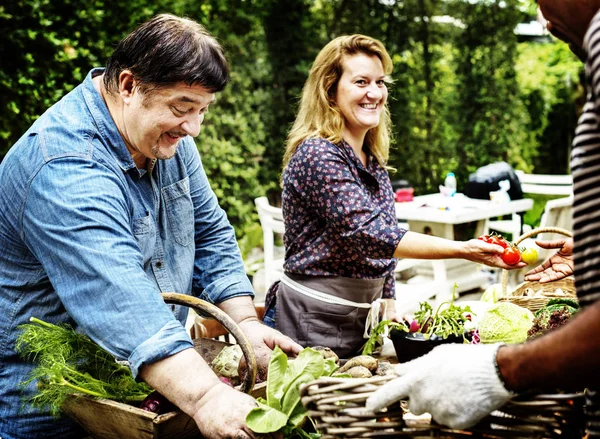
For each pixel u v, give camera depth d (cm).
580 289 116
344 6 788
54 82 536
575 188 115
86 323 166
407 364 125
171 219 207
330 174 232
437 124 832
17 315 187
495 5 808
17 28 514
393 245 223
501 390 115
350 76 240
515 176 547
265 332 206
